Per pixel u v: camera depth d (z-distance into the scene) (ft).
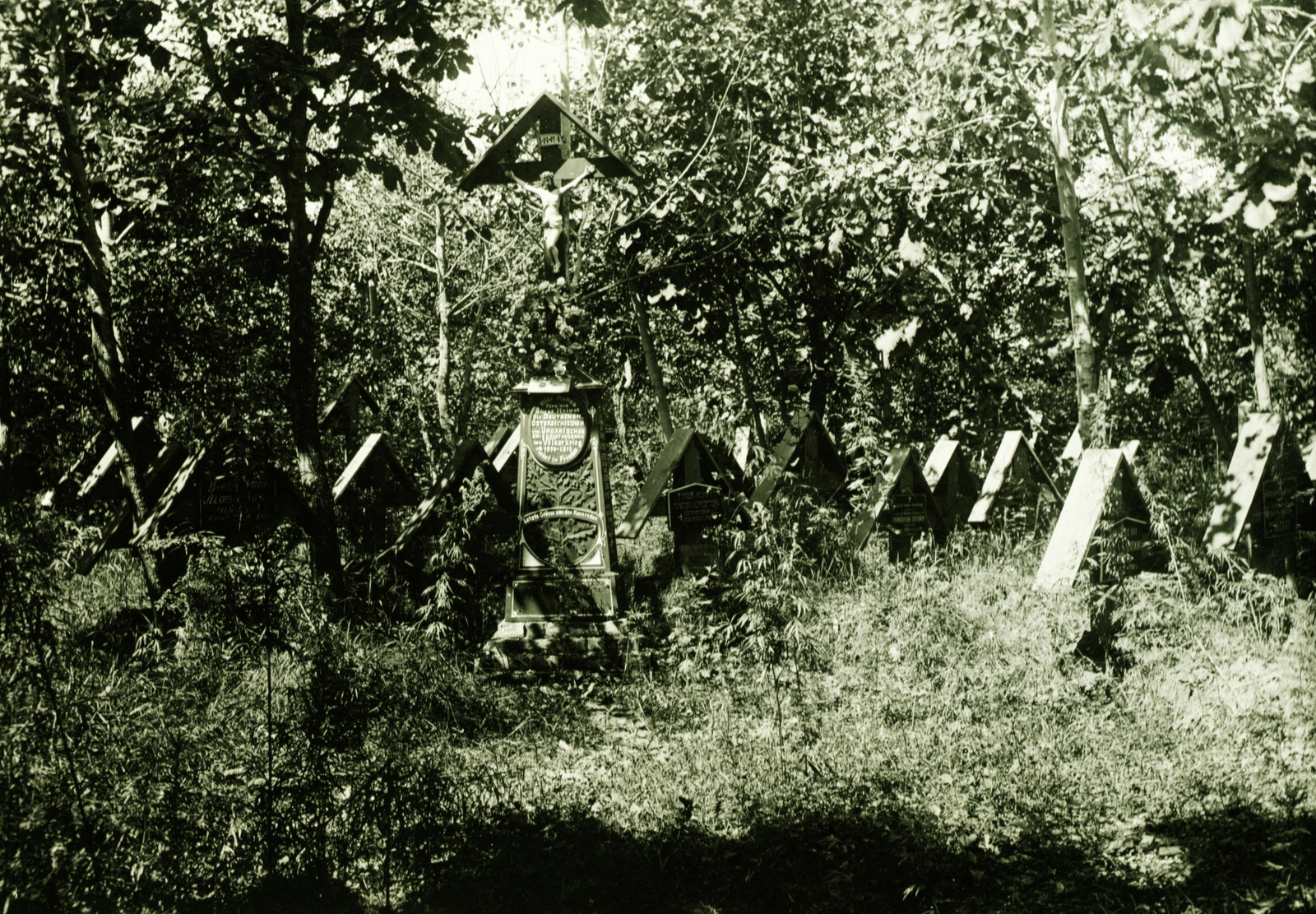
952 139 51.11
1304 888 17.97
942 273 59.31
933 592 32.81
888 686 28.84
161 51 35.88
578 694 33.17
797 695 27.22
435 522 41.14
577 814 21.57
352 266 80.79
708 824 21.54
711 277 62.28
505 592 38.47
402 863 19.20
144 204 44.73
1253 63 27.50
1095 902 18.38
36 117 39.96
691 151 59.93
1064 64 46.06
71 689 18.39
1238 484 36.06
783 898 18.97
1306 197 30.32
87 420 57.77
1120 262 56.34
